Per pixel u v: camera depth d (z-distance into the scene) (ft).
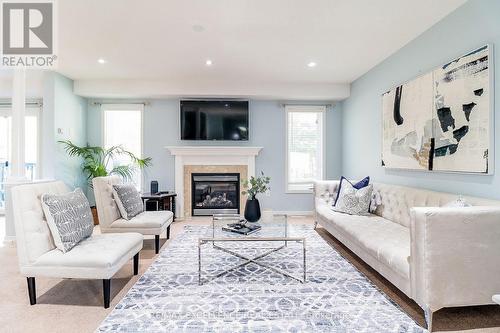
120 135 17.74
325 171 18.03
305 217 17.43
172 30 10.06
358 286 8.03
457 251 5.94
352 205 11.84
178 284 8.16
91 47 11.50
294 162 18.16
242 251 11.18
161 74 15.08
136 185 17.75
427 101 9.73
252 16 9.13
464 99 8.14
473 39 8.04
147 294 7.54
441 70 9.05
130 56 12.50
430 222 5.89
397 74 11.91
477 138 7.73
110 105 17.38
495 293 6.05
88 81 15.90
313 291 7.72
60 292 7.70
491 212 6.04
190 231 14.34
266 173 17.92
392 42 11.11
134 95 16.56
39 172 18.10
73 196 7.98
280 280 8.43
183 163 17.49
